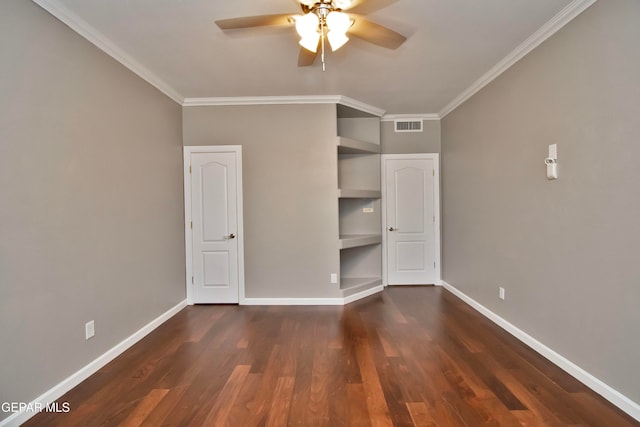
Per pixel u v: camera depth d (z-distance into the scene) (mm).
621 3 1944
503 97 3252
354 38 2760
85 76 2512
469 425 1859
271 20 2076
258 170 4223
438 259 5090
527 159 2873
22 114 1986
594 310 2184
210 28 2555
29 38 2033
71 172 2361
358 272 5004
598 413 1951
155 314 3480
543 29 2566
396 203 5105
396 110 4824
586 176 2229
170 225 3854
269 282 4242
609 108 2039
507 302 3225
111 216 2793
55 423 1927
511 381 2311
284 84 3742
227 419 1944
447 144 4812
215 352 2842
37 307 2068
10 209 1904
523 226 2947
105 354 2666
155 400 2143
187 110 4207
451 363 2580
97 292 2609
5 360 1866
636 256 1890
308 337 3141
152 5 2248
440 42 2811
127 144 3037
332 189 4223
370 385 2279
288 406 2057
